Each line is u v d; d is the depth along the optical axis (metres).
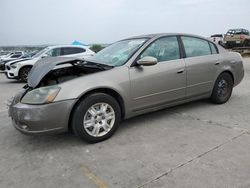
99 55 4.30
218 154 2.88
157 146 3.17
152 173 2.56
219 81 4.76
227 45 22.52
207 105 4.89
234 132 3.50
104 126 3.38
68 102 3.06
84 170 2.70
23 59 10.35
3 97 6.84
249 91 6.21
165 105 4.02
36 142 3.50
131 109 3.63
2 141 3.58
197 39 4.53
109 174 2.60
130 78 3.53
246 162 2.67
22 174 2.69
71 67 3.77
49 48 10.35
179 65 4.05
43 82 3.45
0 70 16.20
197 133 3.53
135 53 3.70
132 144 3.27
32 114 2.98
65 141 3.47
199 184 2.33
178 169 2.61
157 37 4.01
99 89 3.32
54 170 2.74
